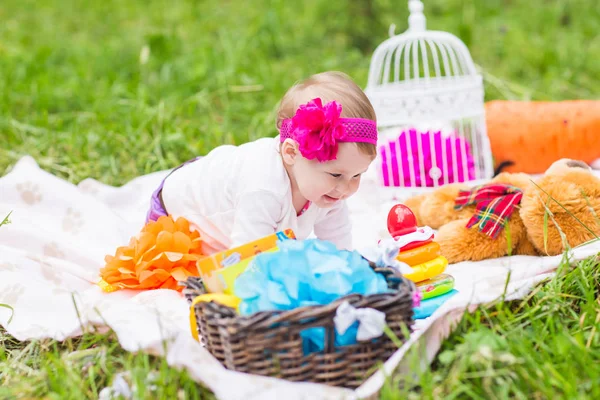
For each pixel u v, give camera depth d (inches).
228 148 95.3
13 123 148.0
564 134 127.1
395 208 85.7
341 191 83.9
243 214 86.2
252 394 64.5
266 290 68.8
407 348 68.3
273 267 69.9
